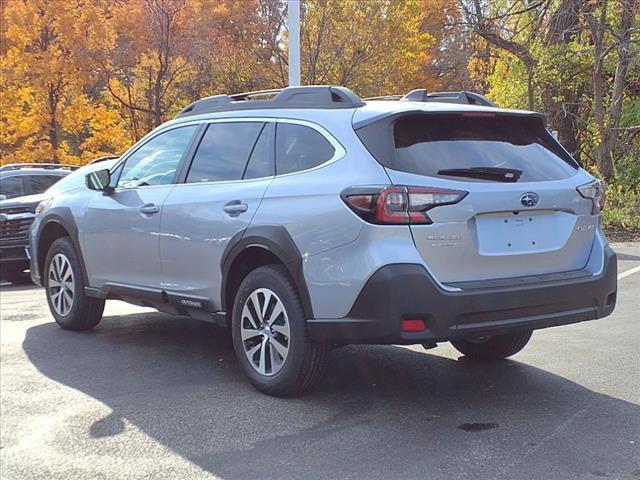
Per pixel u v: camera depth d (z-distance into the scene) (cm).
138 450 394
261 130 501
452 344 606
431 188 403
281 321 457
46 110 2331
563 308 438
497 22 1955
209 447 395
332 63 2497
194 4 2512
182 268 529
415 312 393
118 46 2450
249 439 405
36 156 2322
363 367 546
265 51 2666
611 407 445
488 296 405
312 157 457
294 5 1295
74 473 368
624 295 818
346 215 412
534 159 462
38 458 388
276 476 356
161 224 542
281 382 460
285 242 443
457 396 473
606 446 383
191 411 452
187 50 2514
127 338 652
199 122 554
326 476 354
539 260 438
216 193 505
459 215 406
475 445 388
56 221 663
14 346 625
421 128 438
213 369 547
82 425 433
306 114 474
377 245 400
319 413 443
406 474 353
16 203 1071
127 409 459
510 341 540
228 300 502
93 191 634
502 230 425
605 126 1767
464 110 445
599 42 1703
